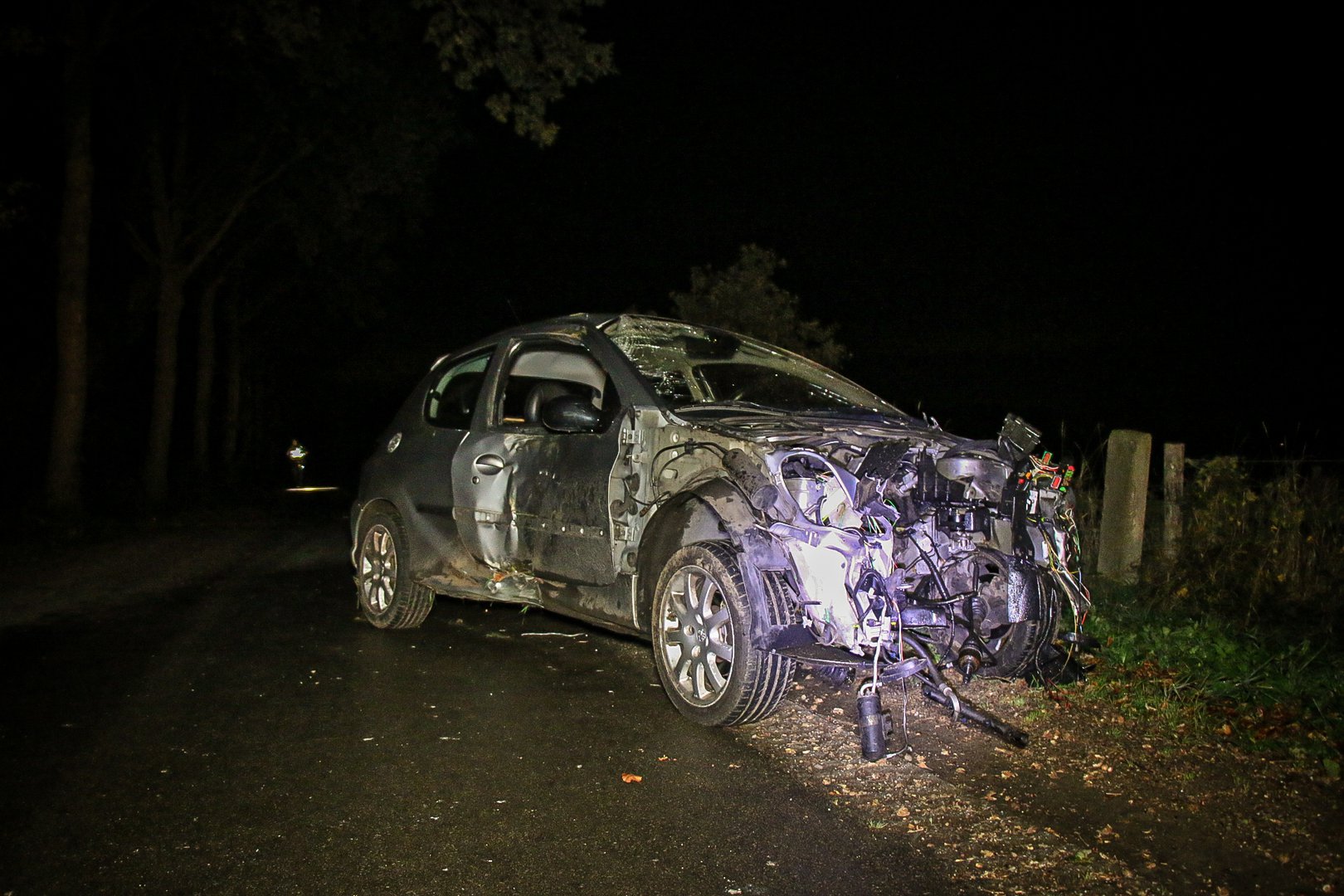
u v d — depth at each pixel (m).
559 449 6.13
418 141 21.25
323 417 56.62
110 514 19.75
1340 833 3.88
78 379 17.17
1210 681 5.40
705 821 4.13
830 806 4.26
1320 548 7.17
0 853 3.88
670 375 6.42
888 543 4.81
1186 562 7.35
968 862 3.74
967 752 4.81
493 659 6.75
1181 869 3.65
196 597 9.25
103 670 6.50
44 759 4.86
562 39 14.01
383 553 7.62
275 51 18.05
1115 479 7.69
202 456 29.69
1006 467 5.23
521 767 4.73
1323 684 5.29
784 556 4.92
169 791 4.46
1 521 15.57
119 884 3.63
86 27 17.22
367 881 3.65
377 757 4.89
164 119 22.52
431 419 7.38
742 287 13.50
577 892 3.56
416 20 19.72
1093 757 4.68
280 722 5.43
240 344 37.00
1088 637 5.59
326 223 23.98
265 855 3.85
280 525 17.70
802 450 4.92
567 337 6.49
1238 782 4.34
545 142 14.50
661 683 5.56
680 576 5.28
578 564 5.93
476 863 3.79
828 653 4.78
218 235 23.16
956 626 5.14
